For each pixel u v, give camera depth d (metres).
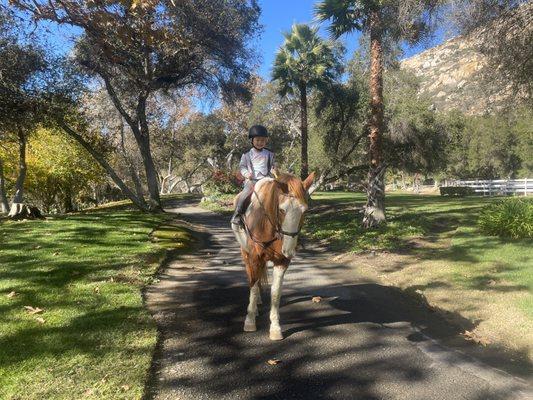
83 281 7.64
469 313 6.32
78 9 8.58
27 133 19.38
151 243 11.45
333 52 23.27
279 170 5.44
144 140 20.89
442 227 14.40
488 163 58.47
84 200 43.34
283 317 6.45
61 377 4.36
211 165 51.06
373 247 11.44
